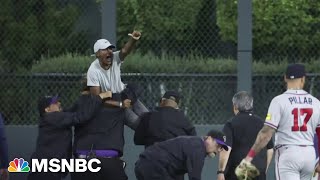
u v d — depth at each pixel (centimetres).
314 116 2467
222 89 3334
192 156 2380
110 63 2695
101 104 2647
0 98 3350
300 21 3331
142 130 2733
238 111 2691
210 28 3350
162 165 2411
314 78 3319
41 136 2722
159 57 3356
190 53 3359
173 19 3350
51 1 3372
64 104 3347
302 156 2450
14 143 3316
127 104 2683
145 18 3362
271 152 2705
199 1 3347
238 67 3250
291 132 2459
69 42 3362
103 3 3259
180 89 3341
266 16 3319
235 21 3319
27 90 3359
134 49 3350
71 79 3350
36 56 3362
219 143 2398
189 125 2706
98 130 2638
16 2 3362
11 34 3359
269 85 3325
